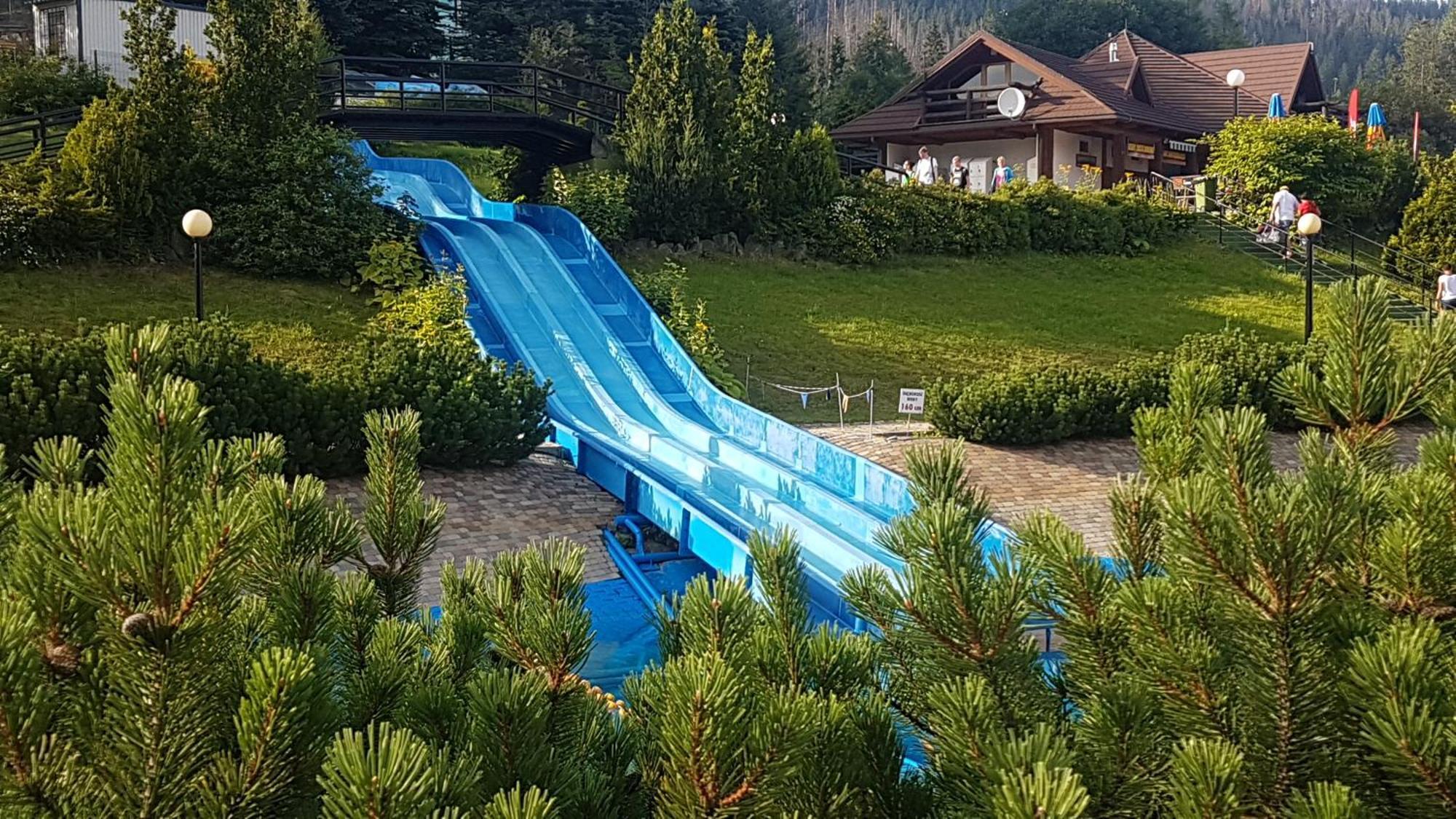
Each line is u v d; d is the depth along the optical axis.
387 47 53.06
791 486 15.48
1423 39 115.69
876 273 29.64
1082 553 4.45
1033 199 33.47
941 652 4.26
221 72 24.52
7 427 12.14
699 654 4.33
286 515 4.91
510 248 26.23
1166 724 4.05
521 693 4.24
